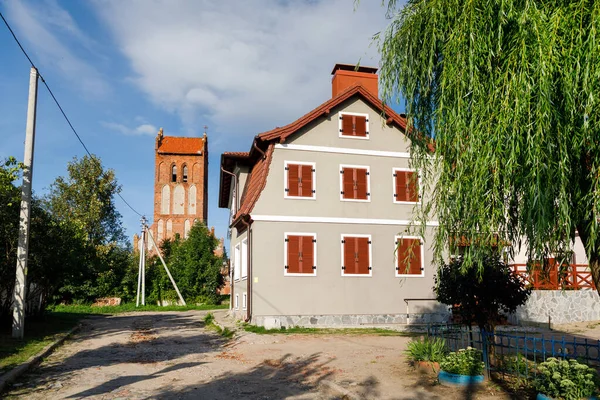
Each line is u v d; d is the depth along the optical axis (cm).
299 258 1919
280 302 1880
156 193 6925
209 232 4684
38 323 1953
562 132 553
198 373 1016
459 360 813
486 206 608
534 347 757
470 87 620
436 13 704
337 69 2247
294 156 1988
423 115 787
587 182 589
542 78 540
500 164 592
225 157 2380
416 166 814
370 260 1984
